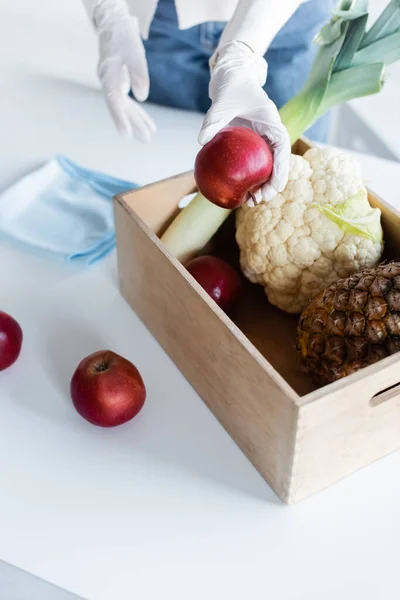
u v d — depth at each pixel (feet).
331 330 2.92
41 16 5.75
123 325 3.41
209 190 2.89
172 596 2.58
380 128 5.62
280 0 3.12
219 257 3.63
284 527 2.76
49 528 2.73
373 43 3.19
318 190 3.18
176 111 4.72
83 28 5.62
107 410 2.92
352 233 3.13
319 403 2.52
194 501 2.82
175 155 4.33
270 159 2.87
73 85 4.90
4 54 5.18
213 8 3.86
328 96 3.28
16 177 4.12
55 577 2.61
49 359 3.25
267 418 2.68
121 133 3.43
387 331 2.81
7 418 3.03
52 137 4.43
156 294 3.17
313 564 2.67
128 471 2.89
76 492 2.83
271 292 3.39
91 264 3.67
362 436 2.78
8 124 4.51
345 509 2.81
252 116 2.94
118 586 2.60
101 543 2.70
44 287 3.55
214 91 3.01
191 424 3.05
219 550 2.70
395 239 3.22
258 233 3.23
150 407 3.09
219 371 2.89
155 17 4.42
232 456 2.96
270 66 4.52
